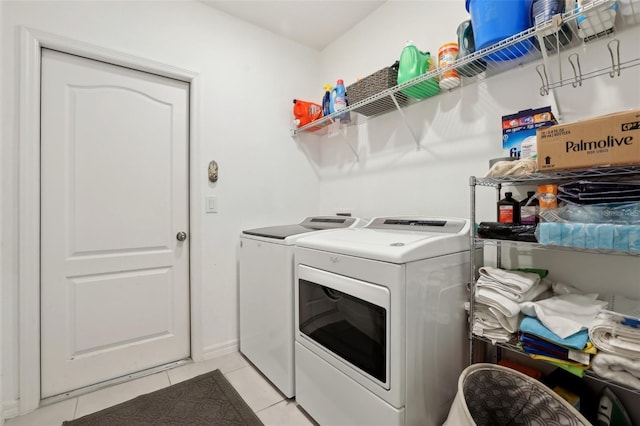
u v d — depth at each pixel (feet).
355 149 7.63
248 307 6.57
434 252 3.95
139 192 6.12
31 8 4.94
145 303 6.23
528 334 3.53
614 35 3.79
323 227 6.81
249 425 4.71
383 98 5.90
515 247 4.77
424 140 6.04
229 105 7.09
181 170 6.62
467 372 3.80
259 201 7.57
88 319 5.64
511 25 3.84
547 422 3.61
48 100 5.22
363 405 3.89
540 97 4.44
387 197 6.83
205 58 6.74
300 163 8.36
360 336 3.95
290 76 8.18
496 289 3.89
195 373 6.18
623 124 2.79
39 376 5.12
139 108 6.11
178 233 6.56
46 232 5.22
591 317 3.33
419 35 6.09
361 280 3.89
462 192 5.42
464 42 4.54
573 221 3.26
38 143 5.08
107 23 5.60
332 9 7.02
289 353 5.26
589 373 3.12
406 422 3.56
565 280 4.28
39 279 5.14
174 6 6.35
